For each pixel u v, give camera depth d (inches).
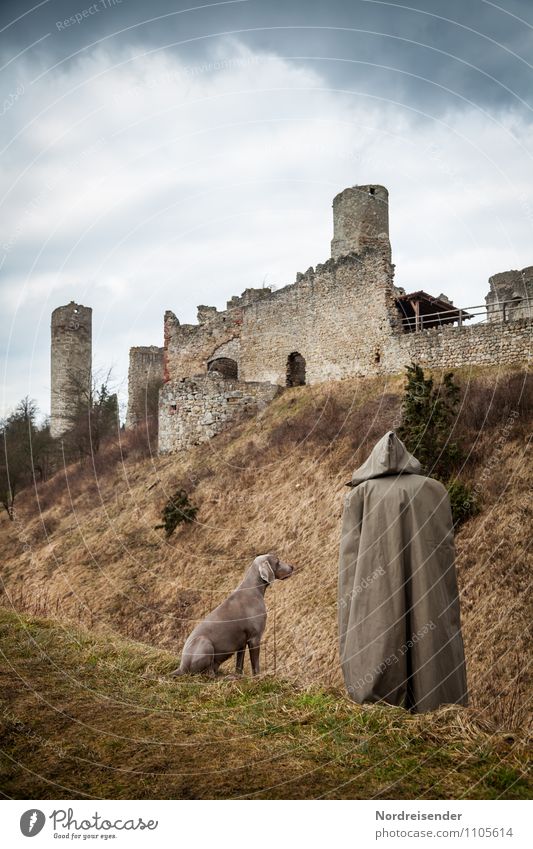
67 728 131.4
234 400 903.1
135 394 1333.7
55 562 610.5
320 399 821.9
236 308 1132.5
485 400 518.0
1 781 108.6
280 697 155.3
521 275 877.2
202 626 183.6
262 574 193.3
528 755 117.7
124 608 477.1
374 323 887.1
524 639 294.4
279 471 622.2
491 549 365.4
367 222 997.8
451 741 122.9
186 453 861.8
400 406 619.2
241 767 113.6
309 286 1001.5
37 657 187.5
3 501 814.5
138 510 674.2
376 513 147.8
